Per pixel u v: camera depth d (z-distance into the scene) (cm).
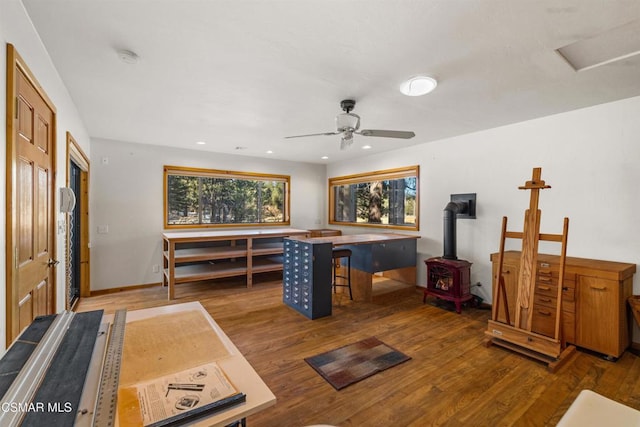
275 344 296
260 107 315
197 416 79
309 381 235
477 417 196
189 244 544
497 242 394
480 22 171
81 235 436
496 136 392
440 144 461
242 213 615
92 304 412
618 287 262
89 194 444
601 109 305
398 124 377
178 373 98
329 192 707
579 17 166
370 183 609
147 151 496
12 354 94
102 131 415
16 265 153
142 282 495
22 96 164
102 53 207
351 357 271
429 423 191
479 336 316
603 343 269
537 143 353
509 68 227
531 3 155
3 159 141
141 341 120
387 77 243
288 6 158
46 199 215
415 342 302
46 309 217
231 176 588
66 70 233
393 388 227
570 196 327
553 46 196
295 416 197
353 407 206
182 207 544
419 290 488
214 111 329
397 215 550
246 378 98
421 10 161
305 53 206
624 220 292
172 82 254
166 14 165
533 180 271
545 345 257
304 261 376
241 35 185
